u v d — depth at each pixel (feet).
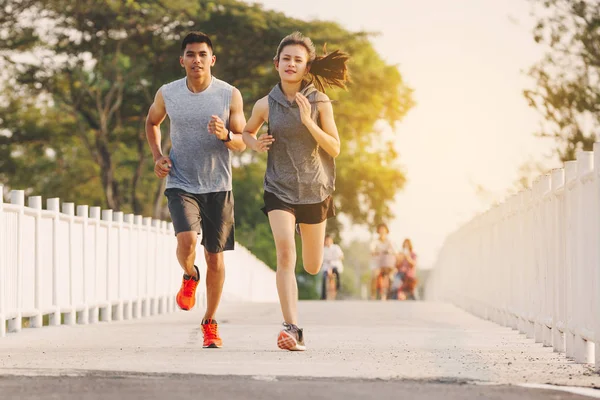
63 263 55.93
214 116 36.06
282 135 36.96
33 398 24.49
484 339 44.93
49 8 160.66
